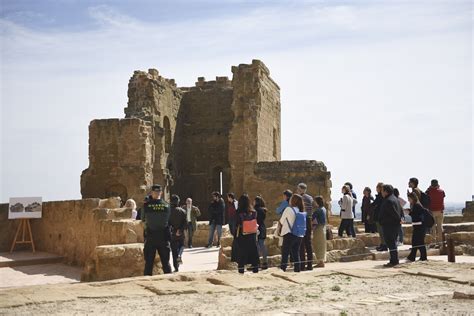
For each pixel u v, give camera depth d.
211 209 26.64
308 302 11.51
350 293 12.61
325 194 38.00
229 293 12.55
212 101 52.12
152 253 15.77
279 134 50.75
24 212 26.09
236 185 41.06
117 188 39.94
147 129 40.50
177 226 18.38
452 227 27.53
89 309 10.68
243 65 42.56
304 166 38.88
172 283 13.45
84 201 22.27
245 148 41.31
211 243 26.41
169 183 44.78
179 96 51.03
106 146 40.22
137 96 44.31
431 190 24.20
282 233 17.06
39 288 12.70
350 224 24.09
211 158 51.50
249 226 16.73
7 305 10.86
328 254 20.91
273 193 39.16
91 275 16.55
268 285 13.58
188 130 52.38
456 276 14.76
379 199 22.34
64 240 24.17
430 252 22.75
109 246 16.78
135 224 18.58
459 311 10.38
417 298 11.89
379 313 10.27
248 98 42.12
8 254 24.98
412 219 19.62
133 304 11.21
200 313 10.35
